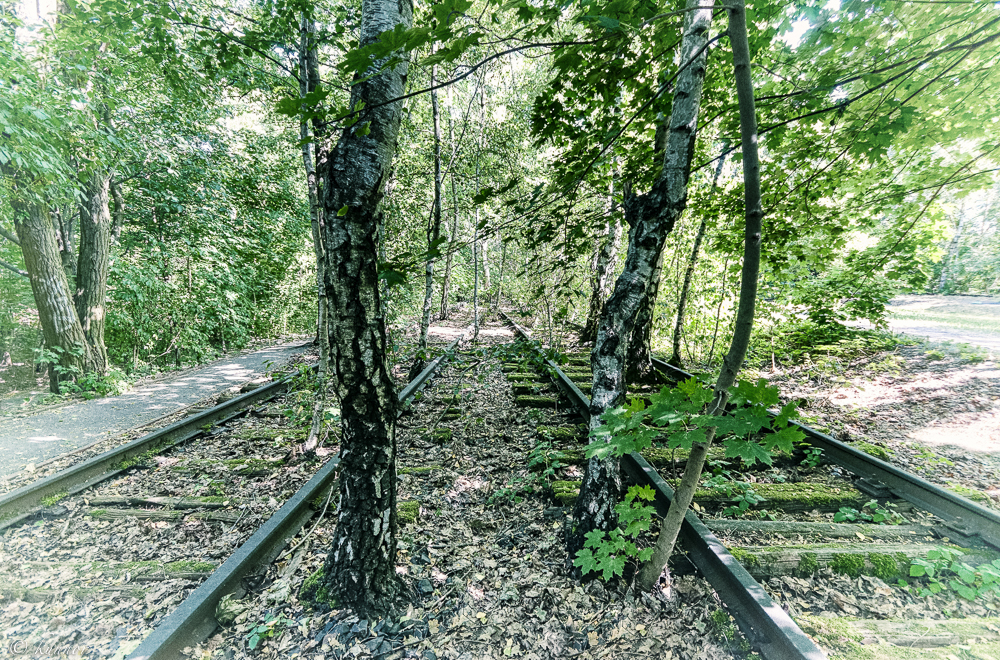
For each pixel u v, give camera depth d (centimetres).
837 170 462
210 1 486
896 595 275
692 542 300
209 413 556
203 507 373
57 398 694
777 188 482
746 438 188
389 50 136
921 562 285
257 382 776
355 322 235
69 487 396
